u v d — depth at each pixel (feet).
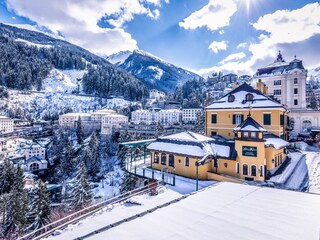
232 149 78.48
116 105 607.78
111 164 260.62
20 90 601.62
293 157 100.58
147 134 300.81
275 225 26.11
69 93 644.27
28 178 219.41
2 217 115.24
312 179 71.46
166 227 26.61
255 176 72.33
